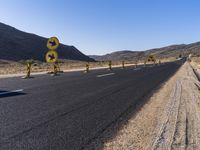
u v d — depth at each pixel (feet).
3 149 19.74
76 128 25.66
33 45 585.22
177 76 94.48
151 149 21.09
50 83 60.29
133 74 98.32
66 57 631.15
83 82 64.28
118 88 55.52
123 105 38.01
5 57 458.91
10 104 34.68
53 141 21.77
